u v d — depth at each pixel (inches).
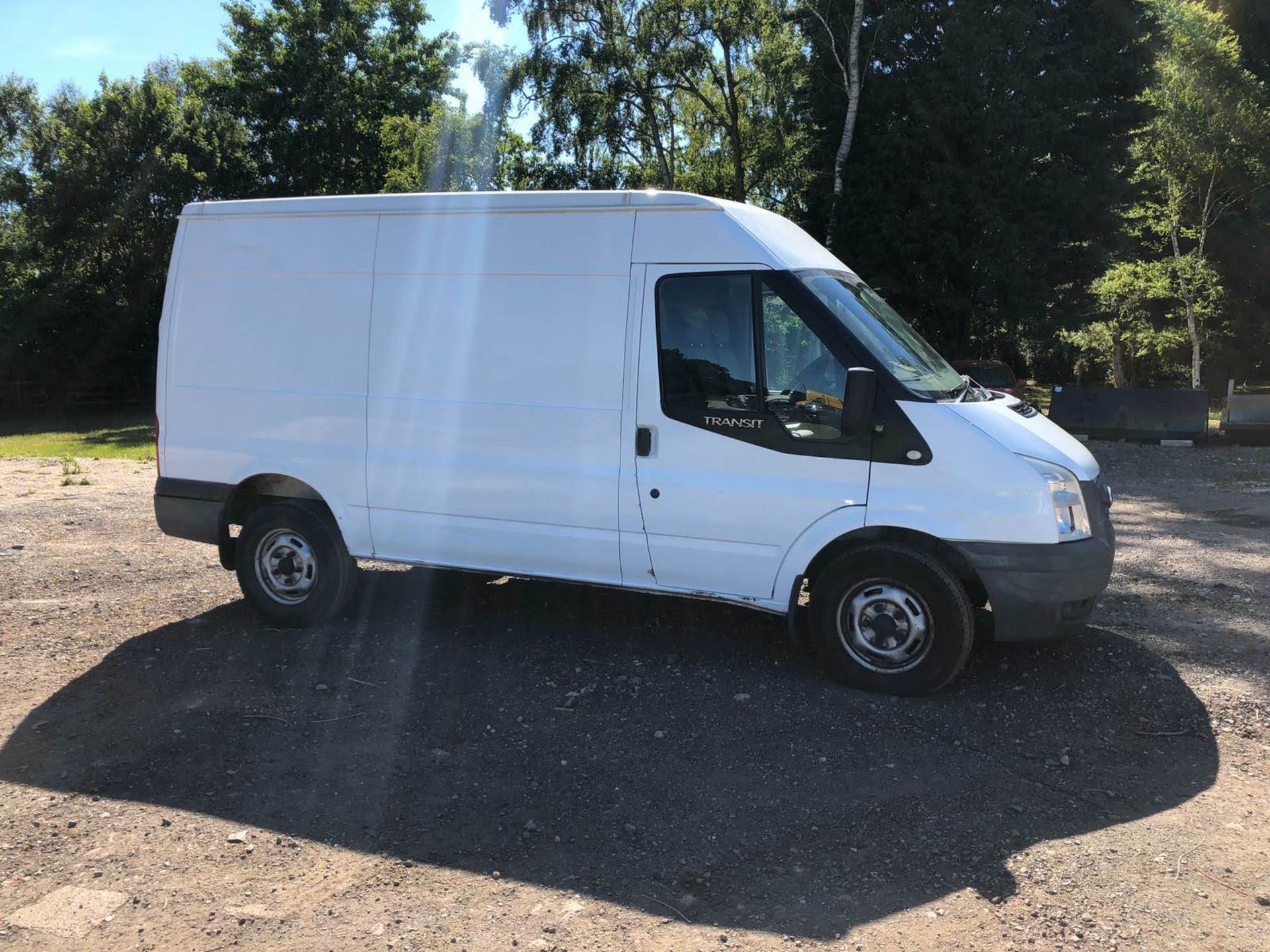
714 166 1205.1
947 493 177.6
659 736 169.9
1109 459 605.0
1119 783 153.8
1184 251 1099.9
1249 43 1178.0
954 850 134.1
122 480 500.1
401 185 1316.4
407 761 161.6
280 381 224.8
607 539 201.0
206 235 232.1
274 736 171.5
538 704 184.4
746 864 131.0
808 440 185.0
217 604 252.2
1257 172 927.7
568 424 200.7
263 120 1446.9
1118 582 273.3
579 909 121.0
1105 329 1155.9
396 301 214.1
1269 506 415.2
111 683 195.9
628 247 196.1
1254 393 702.5
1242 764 159.6
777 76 955.3
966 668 199.5
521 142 1122.0
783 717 177.0
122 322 1418.6
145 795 150.5
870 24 884.6
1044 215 818.8
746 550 190.9
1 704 185.2
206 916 119.6
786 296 185.9
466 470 209.5
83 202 1363.2
